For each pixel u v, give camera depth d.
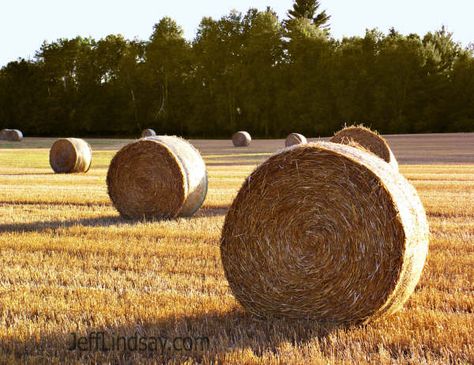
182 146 17.66
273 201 8.49
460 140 67.50
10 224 15.74
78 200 20.92
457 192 22.88
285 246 8.37
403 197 8.16
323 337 7.50
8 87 107.62
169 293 9.27
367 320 8.01
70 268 10.96
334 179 8.19
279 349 7.05
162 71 106.94
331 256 8.15
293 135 53.47
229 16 107.38
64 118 105.62
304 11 128.25
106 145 67.81
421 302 8.78
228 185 25.86
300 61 100.25
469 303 8.60
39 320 8.11
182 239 13.48
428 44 97.38
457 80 94.38
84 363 6.70
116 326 7.79
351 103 95.81
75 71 108.75
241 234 8.59
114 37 111.81
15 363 6.66
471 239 13.30
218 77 104.94
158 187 17.17
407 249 7.87
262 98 100.75
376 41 101.56
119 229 14.85
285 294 8.34
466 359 6.70
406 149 53.72
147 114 106.00
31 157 47.56
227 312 8.56
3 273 10.57
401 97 96.06
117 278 10.24
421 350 7.00
